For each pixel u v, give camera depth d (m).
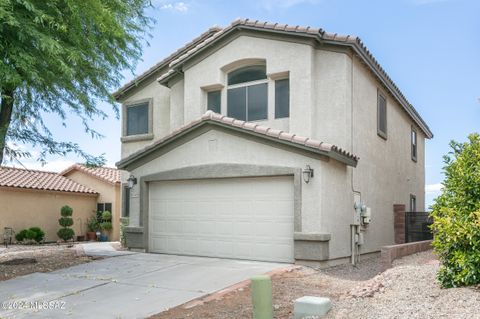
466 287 7.38
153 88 19.23
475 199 7.93
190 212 15.02
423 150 26.72
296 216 12.81
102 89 13.75
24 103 13.70
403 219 19.09
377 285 8.56
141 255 14.81
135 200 16.20
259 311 6.64
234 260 13.60
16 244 24.00
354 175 15.04
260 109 15.66
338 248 13.48
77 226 27.94
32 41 10.94
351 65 14.99
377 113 17.62
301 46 14.77
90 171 29.42
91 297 9.41
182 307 8.49
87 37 12.48
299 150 12.94
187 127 14.73
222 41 16.25
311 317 7.06
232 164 14.03
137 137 19.25
